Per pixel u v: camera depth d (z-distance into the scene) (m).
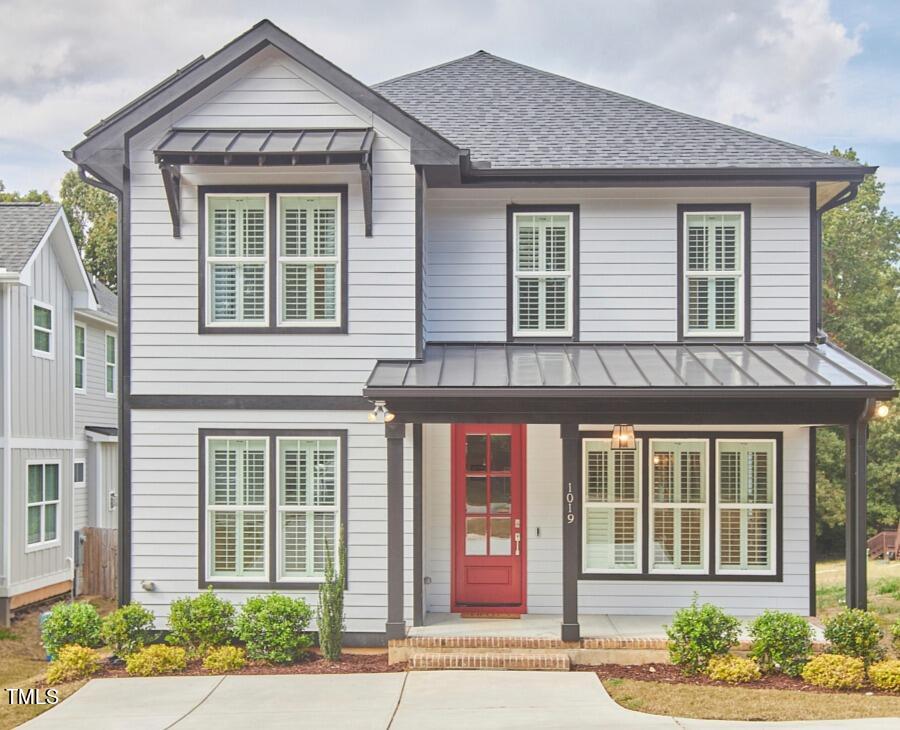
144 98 10.57
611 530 11.39
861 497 9.55
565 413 9.73
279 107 10.72
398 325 10.56
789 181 11.31
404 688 8.48
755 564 11.27
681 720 7.30
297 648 9.69
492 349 11.30
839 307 30.81
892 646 9.71
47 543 15.75
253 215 10.70
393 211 10.59
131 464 10.59
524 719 7.37
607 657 9.54
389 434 9.85
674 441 11.39
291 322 10.64
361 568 10.38
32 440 15.34
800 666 8.83
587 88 14.02
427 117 12.87
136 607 9.95
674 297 11.57
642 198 11.64
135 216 10.66
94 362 20.06
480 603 11.38
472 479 11.52
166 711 7.80
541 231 11.72
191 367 10.59
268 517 10.48
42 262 15.98
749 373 9.95
